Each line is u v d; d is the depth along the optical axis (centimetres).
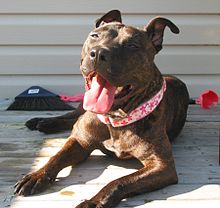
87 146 134
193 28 207
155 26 131
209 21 207
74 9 204
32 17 205
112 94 117
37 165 135
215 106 199
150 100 126
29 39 206
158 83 130
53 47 208
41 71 209
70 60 209
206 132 166
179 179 127
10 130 166
